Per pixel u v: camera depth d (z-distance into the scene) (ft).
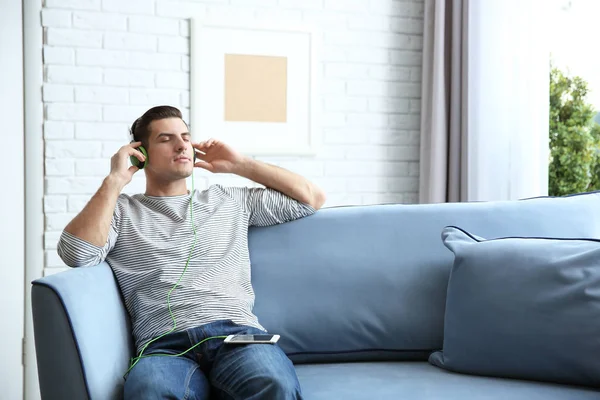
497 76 11.46
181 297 6.81
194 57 12.05
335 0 12.81
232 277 7.10
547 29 10.71
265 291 7.32
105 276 6.68
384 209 7.78
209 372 6.52
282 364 6.06
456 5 12.18
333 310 7.23
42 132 11.51
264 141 12.53
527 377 6.35
